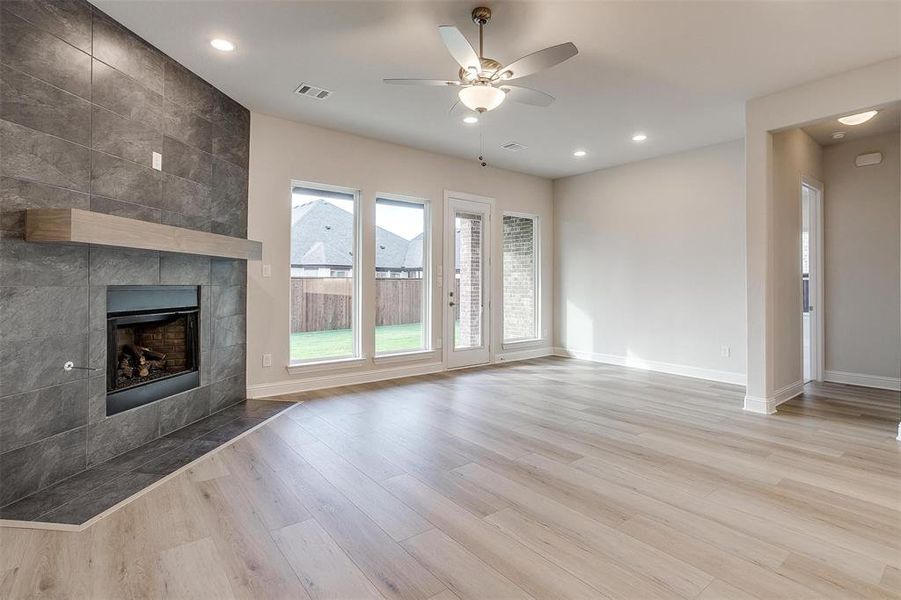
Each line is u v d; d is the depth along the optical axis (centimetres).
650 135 493
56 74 248
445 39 229
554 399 434
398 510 221
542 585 166
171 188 329
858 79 338
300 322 470
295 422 359
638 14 271
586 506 226
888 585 167
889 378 480
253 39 303
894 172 477
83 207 263
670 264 568
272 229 436
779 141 418
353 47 312
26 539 194
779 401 421
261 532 201
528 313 688
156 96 315
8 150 225
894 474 264
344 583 167
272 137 435
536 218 691
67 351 255
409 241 552
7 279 225
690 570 176
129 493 237
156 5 266
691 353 548
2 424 223
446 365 577
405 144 525
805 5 262
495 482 253
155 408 319
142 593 161
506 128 471
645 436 329
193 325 363
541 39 299
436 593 162
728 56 320
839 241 511
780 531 203
